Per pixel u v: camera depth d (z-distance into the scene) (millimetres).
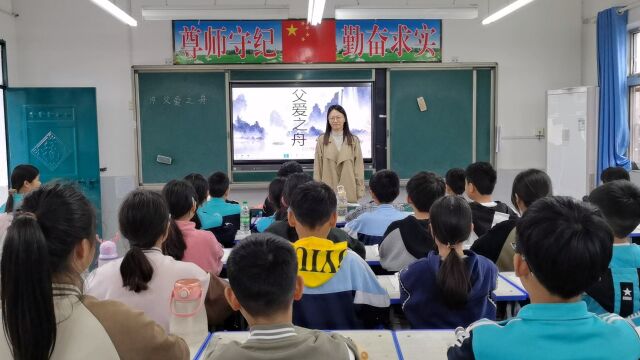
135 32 6484
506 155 6820
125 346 1134
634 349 1079
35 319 1029
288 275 1217
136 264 1781
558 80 6773
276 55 6535
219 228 3672
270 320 1219
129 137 6586
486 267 1985
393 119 6637
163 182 6551
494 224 2959
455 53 6676
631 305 1625
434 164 6707
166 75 6473
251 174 6633
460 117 6672
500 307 2520
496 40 6699
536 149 6840
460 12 5383
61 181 1246
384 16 5402
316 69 6527
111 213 6598
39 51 6422
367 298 2016
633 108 6160
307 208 2047
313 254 1988
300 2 6531
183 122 6523
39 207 1127
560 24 6727
